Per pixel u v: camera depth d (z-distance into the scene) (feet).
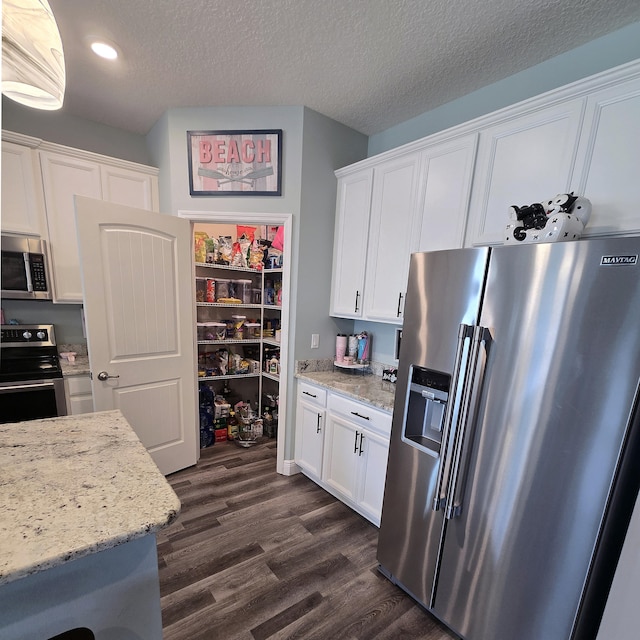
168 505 2.40
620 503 3.10
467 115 6.48
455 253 4.07
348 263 7.72
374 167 7.00
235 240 10.87
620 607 3.05
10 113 7.20
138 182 8.07
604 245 2.94
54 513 2.24
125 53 5.57
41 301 7.82
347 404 6.62
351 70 5.85
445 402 4.28
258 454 9.22
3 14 2.48
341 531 6.21
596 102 4.12
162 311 7.46
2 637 2.09
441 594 4.39
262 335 10.82
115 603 2.47
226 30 5.00
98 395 6.64
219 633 4.26
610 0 4.17
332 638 4.28
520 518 3.57
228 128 7.34
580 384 3.12
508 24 4.66
